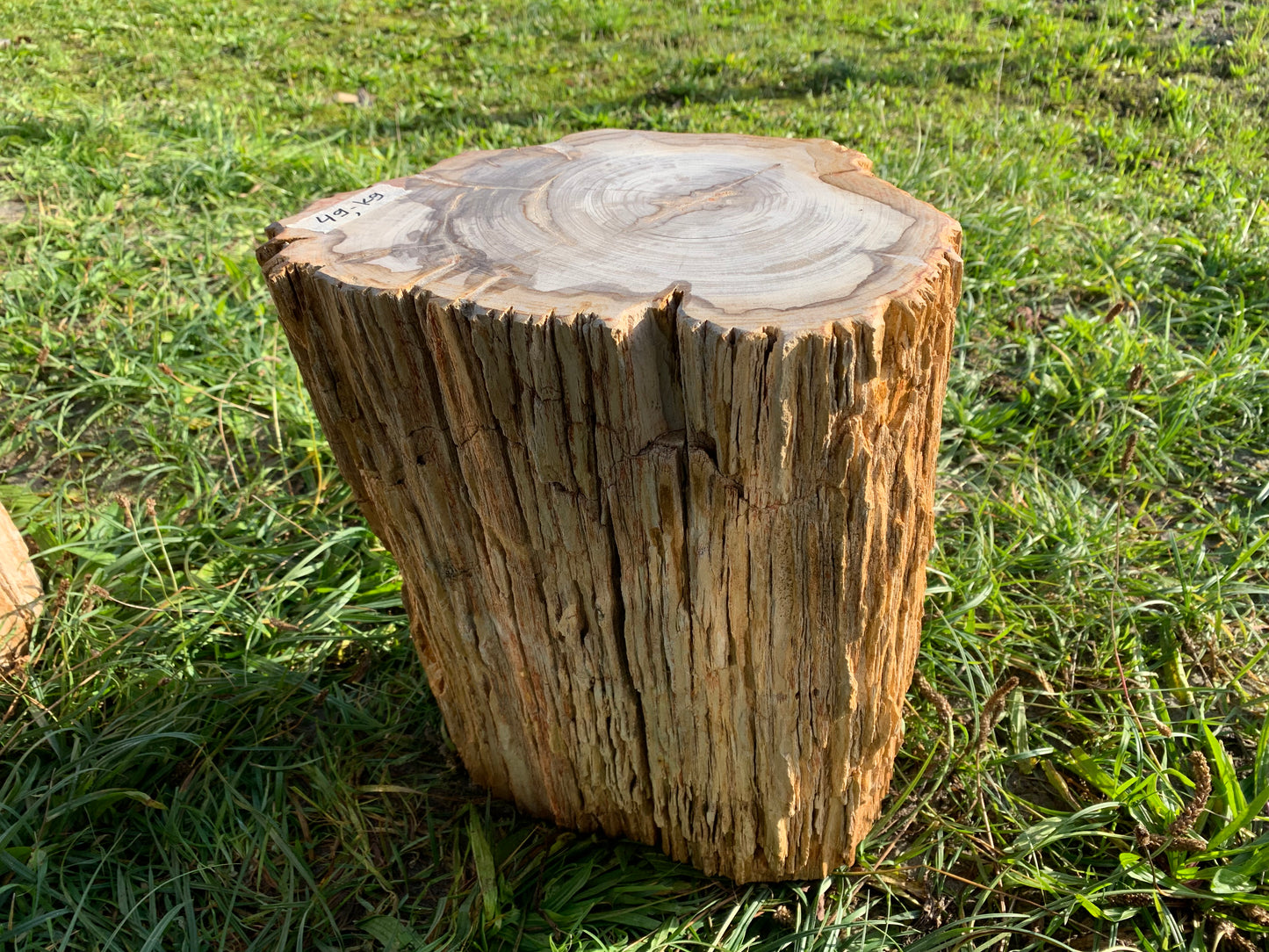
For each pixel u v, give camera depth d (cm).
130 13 702
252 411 307
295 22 695
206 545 267
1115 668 230
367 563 263
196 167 445
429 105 565
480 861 189
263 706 224
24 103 525
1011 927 177
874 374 127
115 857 194
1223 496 287
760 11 686
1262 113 502
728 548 141
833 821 178
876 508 141
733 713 161
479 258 146
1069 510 269
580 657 166
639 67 597
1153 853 186
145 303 363
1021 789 210
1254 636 240
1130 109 522
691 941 179
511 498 150
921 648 232
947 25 628
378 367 146
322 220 164
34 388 325
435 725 226
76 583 254
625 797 186
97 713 221
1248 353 319
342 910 190
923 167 430
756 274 136
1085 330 333
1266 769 196
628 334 126
